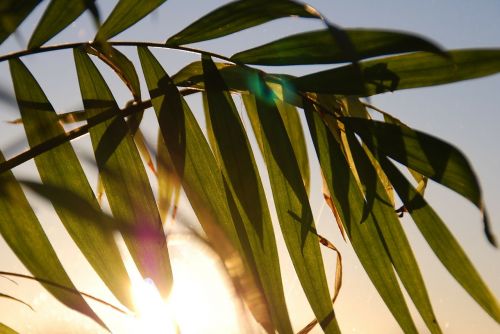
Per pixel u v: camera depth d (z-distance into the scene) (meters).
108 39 1.10
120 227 1.08
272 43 1.09
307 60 1.09
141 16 1.10
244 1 1.05
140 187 1.09
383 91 1.10
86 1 1.01
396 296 1.14
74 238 1.08
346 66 1.10
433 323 1.14
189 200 1.07
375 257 1.15
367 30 1.03
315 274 1.13
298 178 1.11
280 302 1.09
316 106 1.14
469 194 1.07
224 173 1.11
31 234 1.08
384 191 1.14
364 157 1.12
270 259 1.10
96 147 1.12
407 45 1.03
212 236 0.98
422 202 1.12
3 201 1.07
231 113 1.11
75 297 1.05
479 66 1.08
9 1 1.02
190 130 1.12
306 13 1.02
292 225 1.13
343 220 1.14
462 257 1.11
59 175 1.11
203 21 1.08
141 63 1.12
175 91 1.11
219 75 1.11
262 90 1.11
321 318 1.12
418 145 1.09
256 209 1.09
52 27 1.08
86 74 1.12
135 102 1.13
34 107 1.11
